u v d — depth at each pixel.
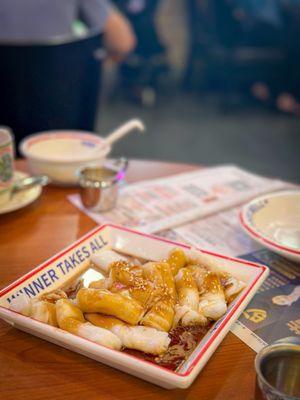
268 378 0.31
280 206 0.55
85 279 0.43
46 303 0.36
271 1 2.05
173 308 0.37
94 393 0.32
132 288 0.38
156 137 1.94
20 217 0.56
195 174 0.68
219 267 0.42
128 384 0.33
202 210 0.57
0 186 0.54
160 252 0.46
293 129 2.05
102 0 1.15
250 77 2.18
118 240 0.48
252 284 0.40
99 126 2.00
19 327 0.37
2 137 0.54
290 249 0.45
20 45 0.83
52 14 1.07
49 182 0.64
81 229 0.53
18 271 0.46
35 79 0.87
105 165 0.59
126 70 2.29
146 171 0.69
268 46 2.12
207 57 2.22
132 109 2.22
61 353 0.35
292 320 0.39
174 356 0.34
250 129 2.04
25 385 0.33
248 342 0.37
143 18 2.18
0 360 0.35
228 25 2.07
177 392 0.32
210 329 0.36
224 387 0.33
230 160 1.76
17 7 1.04
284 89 2.20
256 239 0.47
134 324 0.35
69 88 0.90
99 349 0.32
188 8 2.22
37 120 0.90
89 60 0.92
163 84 2.37
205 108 2.25
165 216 0.56
